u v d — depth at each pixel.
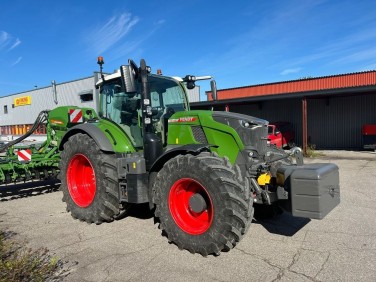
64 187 5.64
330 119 19.67
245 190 3.78
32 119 33.41
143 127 4.67
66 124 7.09
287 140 19.42
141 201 4.59
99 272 3.53
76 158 5.52
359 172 9.76
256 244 4.17
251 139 4.36
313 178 3.62
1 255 3.65
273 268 3.52
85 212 5.21
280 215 5.34
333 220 5.07
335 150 17.31
